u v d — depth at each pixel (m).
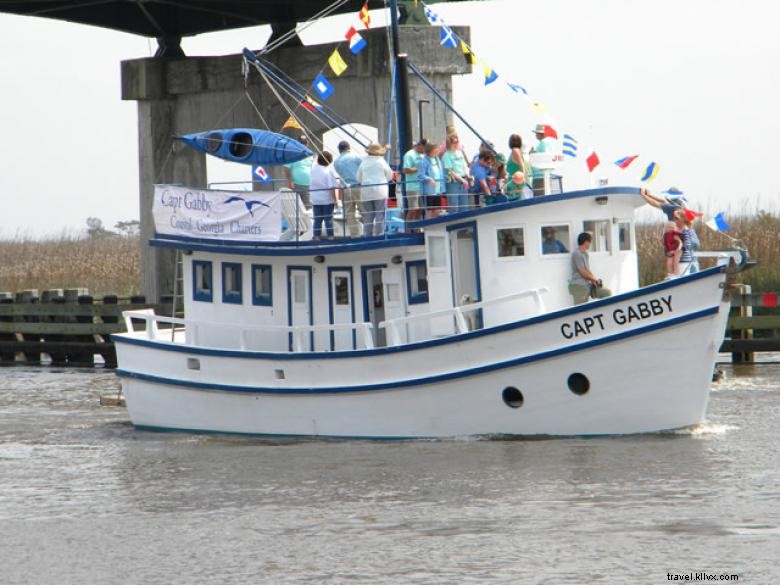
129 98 156.12
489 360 83.69
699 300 79.69
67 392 130.25
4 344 172.00
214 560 61.56
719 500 68.38
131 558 62.59
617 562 58.50
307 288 94.62
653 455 79.38
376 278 92.88
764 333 144.50
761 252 162.12
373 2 131.50
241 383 94.00
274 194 95.00
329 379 89.81
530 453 81.00
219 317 99.56
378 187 91.56
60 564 62.12
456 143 90.75
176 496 75.31
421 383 85.69
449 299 88.25
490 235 86.50
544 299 85.94
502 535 63.28
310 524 67.06
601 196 85.50
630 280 88.06
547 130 90.19
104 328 163.12
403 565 59.25
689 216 90.25
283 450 88.00
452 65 133.12
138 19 156.00
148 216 157.62
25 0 138.25
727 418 95.25
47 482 80.81
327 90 98.19
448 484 74.19
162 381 98.56
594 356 81.75
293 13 149.50
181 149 156.25
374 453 84.19
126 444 94.44
